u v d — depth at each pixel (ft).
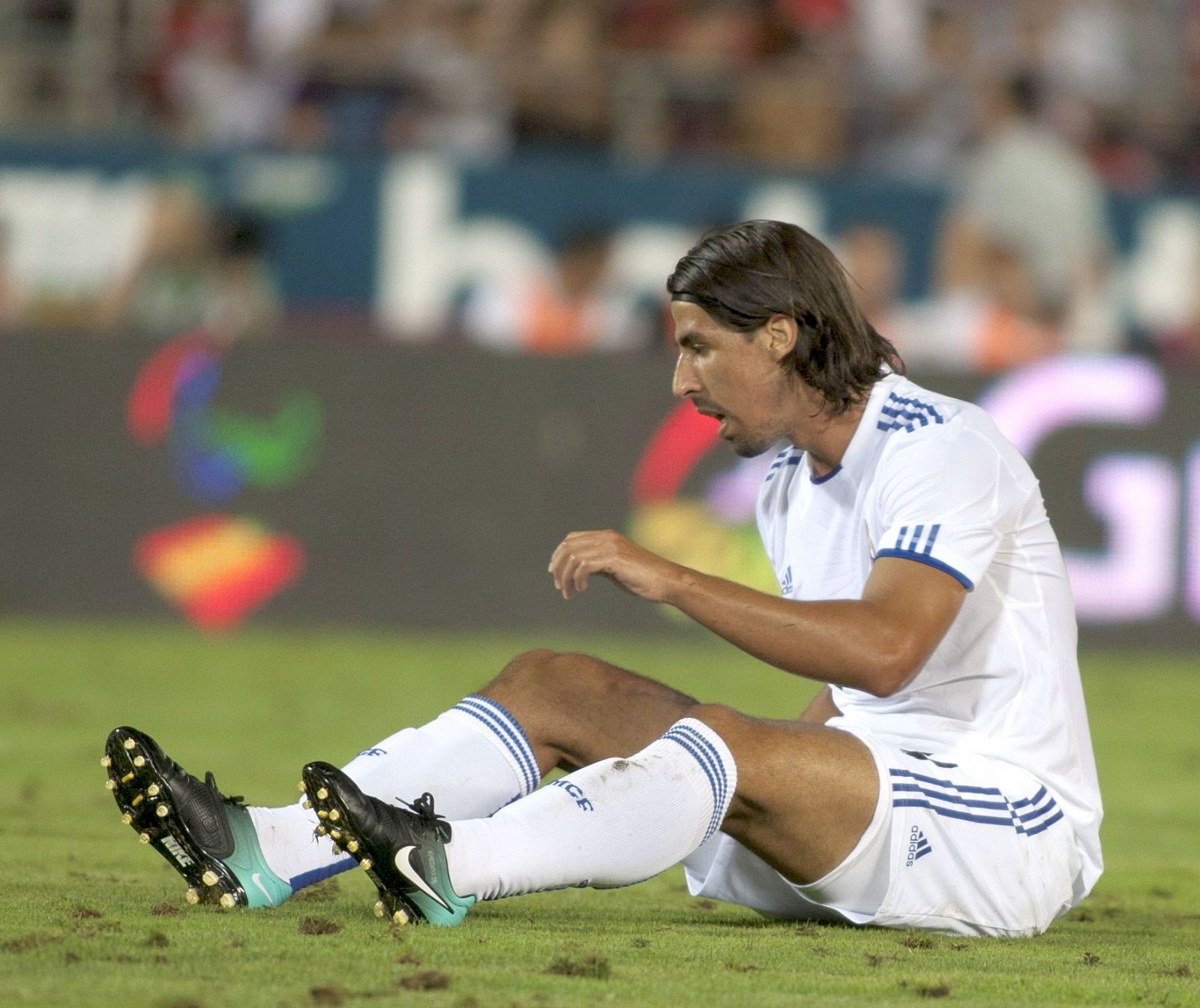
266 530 103.76
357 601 103.96
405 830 26.89
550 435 103.55
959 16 131.44
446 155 113.39
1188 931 33.55
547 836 27.76
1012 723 30.81
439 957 25.77
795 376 30.86
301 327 112.47
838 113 123.24
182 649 95.25
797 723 29.71
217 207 112.78
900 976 26.12
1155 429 102.22
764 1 128.36
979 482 29.89
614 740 31.04
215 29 122.93
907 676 28.66
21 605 103.55
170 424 103.45
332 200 113.19
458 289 113.60
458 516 103.71
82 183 112.27
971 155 122.62
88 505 103.45
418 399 103.65
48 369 103.09
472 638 103.24
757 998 23.89
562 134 122.52
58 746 62.69
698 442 102.68
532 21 125.59
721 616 28.66
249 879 28.81
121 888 33.04
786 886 30.99
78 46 120.88
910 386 31.55
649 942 28.45
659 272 114.32
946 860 29.73
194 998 22.39
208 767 57.57
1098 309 117.08
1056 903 30.76
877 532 30.78
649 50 126.62
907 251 115.65
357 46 123.54
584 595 104.22
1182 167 128.16
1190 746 73.10
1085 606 102.53
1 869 35.83
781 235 30.89
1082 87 128.57
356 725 70.49
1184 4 134.82
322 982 23.63
